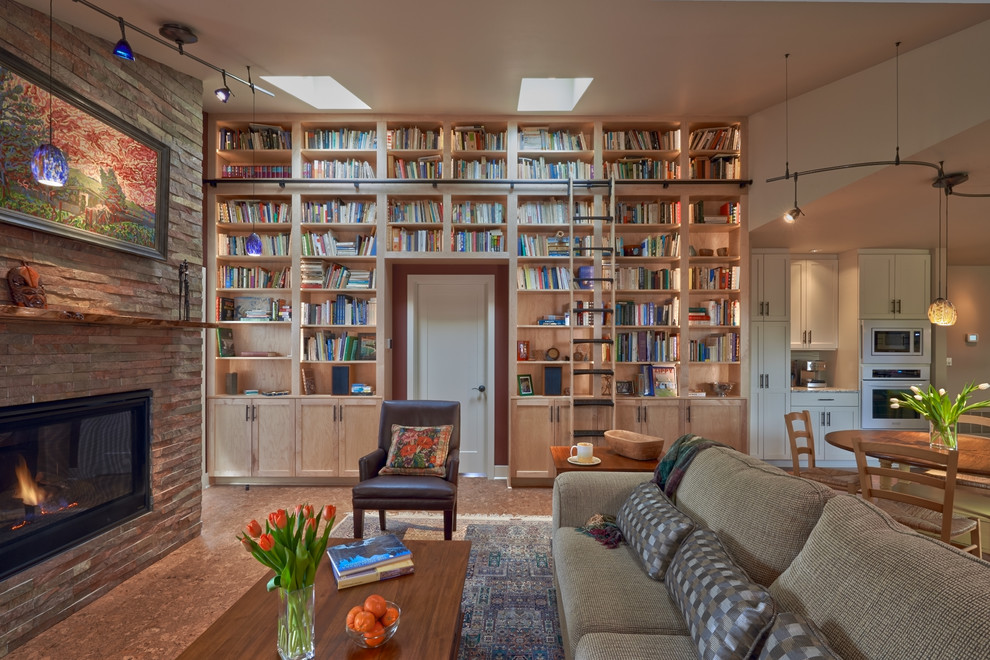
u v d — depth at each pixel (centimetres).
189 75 348
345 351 472
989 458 291
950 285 661
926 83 313
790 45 323
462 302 507
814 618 119
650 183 468
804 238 505
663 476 239
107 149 272
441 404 373
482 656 211
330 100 450
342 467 461
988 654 83
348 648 147
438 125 469
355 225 472
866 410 544
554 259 477
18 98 223
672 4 279
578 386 489
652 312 479
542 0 277
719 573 142
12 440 221
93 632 229
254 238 400
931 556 106
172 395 321
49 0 231
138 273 295
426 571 196
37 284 226
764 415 540
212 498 424
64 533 242
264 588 184
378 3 279
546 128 479
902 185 363
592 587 179
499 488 459
